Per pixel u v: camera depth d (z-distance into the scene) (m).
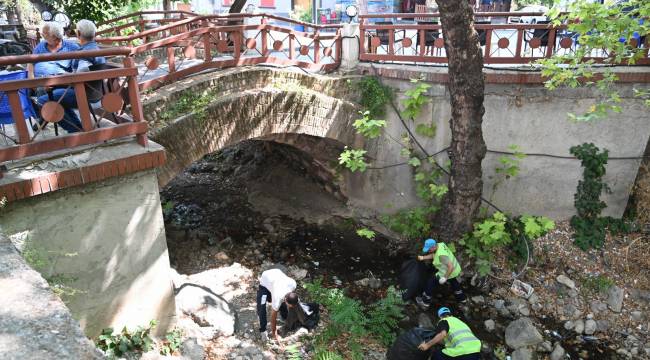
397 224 8.60
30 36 9.28
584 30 5.69
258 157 10.88
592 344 6.43
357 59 8.34
